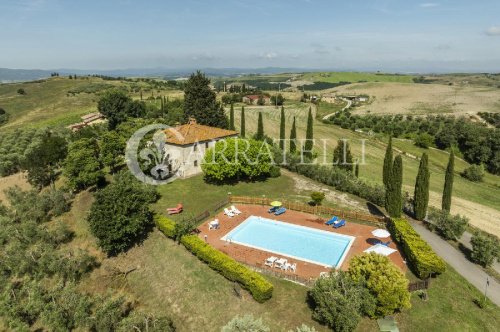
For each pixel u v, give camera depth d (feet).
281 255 114.62
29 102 583.17
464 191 248.11
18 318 101.91
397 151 355.56
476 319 84.48
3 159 271.08
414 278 99.66
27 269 123.85
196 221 137.59
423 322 83.30
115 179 180.75
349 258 111.14
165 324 88.12
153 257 118.52
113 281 113.80
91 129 279.28
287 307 89.20
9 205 190.80
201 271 106.73
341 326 77.10
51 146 208.95
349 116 517.14
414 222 143.64
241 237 128.98
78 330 96.22
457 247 122.31
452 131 396.57
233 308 92.38
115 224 117.50
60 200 166.20
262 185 178.81
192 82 271.08
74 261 118.42
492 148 354.13
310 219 142.31
